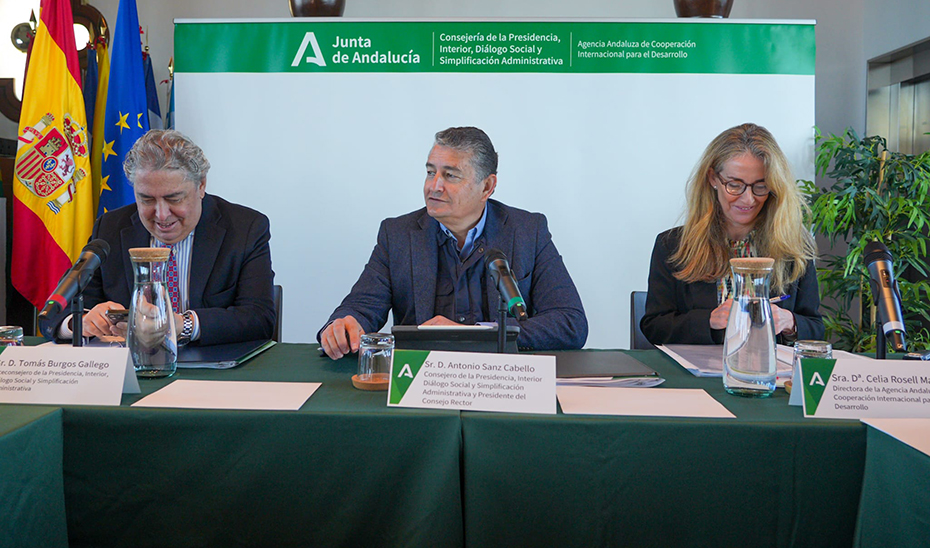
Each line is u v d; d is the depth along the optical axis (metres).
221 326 1.59
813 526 0.98
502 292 1.17
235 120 3.10
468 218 1.78
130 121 3.06
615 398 1.11
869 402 1.01
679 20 3.07
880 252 1.28
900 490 0.88
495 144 3.12
